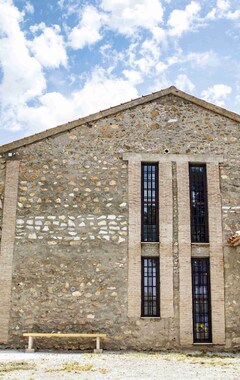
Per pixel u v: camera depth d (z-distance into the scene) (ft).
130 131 50.29
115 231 47.60
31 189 48.26
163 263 47.09
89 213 47.96
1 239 46.83
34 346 44.52
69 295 45.88
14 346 44.55
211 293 46.85
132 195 48.55
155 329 45.60
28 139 49.26
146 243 47.65
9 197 47.91
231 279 47.42
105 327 45.37
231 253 48.03
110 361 36.81
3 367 32.76
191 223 49.16
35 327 45.03
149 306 46.80
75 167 49.06
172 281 46.75
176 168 49.67
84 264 46.68
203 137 50.75
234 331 46.24
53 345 44.62
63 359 37.52
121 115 50.67
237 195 49.57
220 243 48.11
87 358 38.42
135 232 47.65
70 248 46.98
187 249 47.62
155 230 48.67
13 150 49.21
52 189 48.39
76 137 49.80
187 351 45.14
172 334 45.57
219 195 49.34
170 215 48.34
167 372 31.76
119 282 46.39
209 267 47.75
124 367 33.76
